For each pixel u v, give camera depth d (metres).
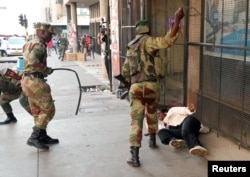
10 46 23.97
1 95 5.52
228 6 4.20
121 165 3.72
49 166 3.75
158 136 4.55
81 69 14.63
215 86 4.56
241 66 3.97
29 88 4.18
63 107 6.80
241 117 4.02
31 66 4.16
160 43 3.57
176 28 3.42
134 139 3.70
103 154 4.07
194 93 5.16
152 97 3.79
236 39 4.06
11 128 5.35
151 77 3.74
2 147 4.42
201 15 4.82
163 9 6.14
